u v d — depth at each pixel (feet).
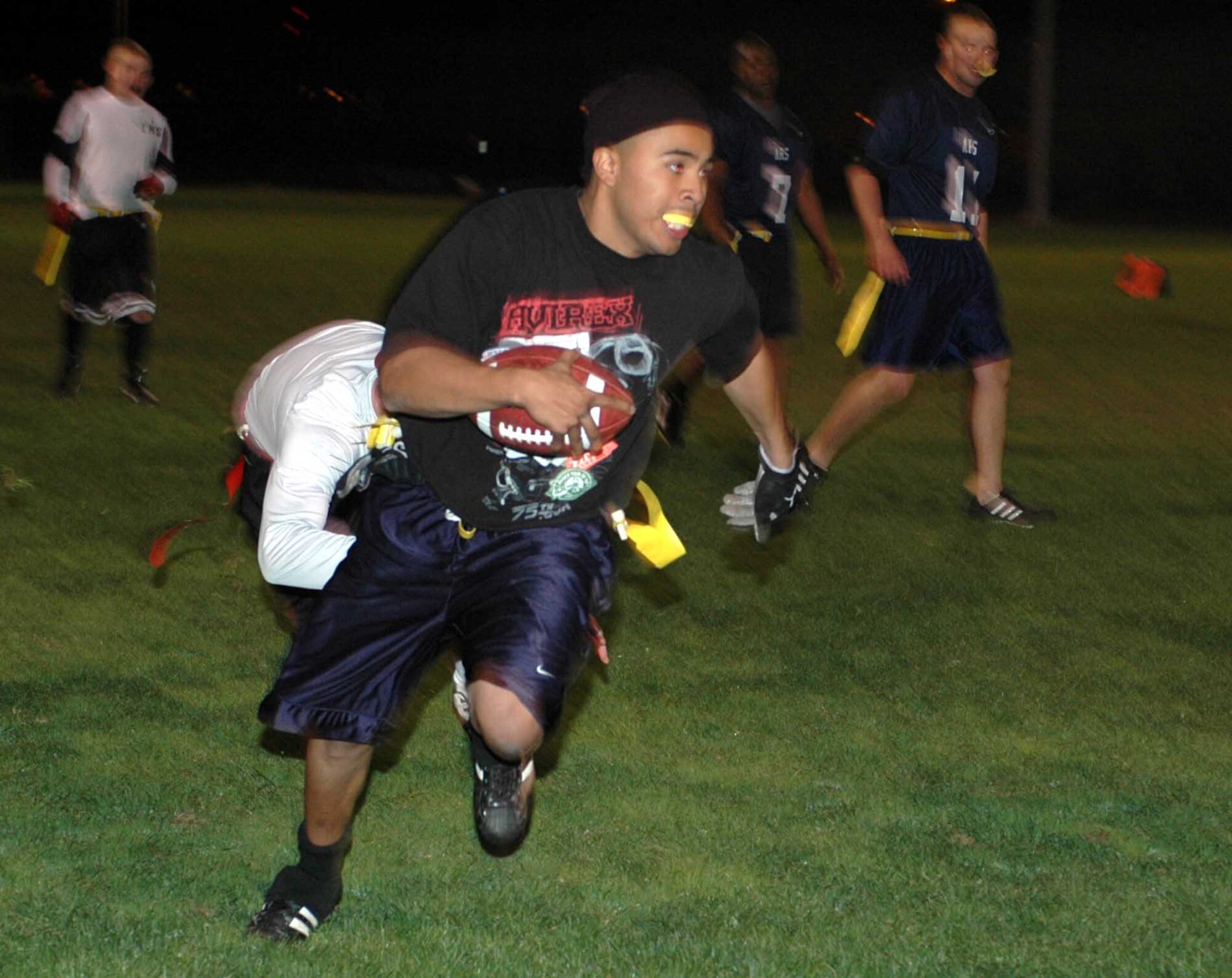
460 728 20.86
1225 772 20.02
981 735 21.11
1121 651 24.73
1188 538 31.91
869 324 32.01
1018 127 170.30
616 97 13.53
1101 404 48.39
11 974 14.53
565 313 13.87
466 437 14.19
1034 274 89.10
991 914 16.17
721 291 14.38
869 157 30.91
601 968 14.94
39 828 17.52
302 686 14.58
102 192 40.63
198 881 16.47
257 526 16.72
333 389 14.85
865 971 14.99
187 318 60.80
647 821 18.22
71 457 35.35
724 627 25.40
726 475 36.11
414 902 16.19
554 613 14.30
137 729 20.43
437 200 135.23
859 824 18.28
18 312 58.90
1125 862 17.40
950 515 33.14
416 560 14.56
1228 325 68.13
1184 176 158.20
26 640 23.63
